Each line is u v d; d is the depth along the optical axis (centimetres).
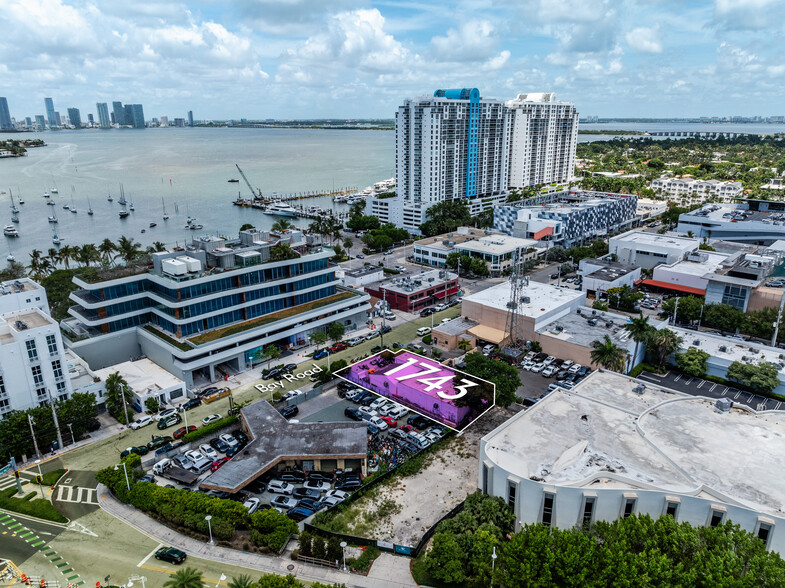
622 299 18312
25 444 10050
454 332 15375
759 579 6231
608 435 9075
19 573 7475
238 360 13725
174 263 13125
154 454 10412
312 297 16100
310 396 12669
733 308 16188
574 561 6494
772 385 12275
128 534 8288
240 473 9244
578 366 13925
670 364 14262
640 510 7662
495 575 6775
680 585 6219
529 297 16500
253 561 7775
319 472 9912
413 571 7562
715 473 8019
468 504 8288
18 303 12388
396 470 9856
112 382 11550
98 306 13262
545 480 7844
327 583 7356
